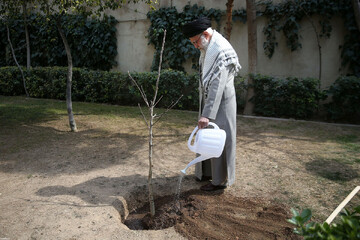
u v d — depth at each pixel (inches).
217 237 92.2
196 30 109.7
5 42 423.8
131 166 150.6
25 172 140.7
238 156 166.6
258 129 228.2
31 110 280.2
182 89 305.1
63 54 393.1
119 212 110.2
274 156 165.5
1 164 150.2
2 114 259.3
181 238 91.9
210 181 134.2
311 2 274.8
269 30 296.0
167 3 342.3
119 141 191.9
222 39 111.8
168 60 345.1
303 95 261.1
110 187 125.5
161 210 111.0
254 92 283.1
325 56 285.0
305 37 289.9
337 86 250.5
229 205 112.8
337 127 234.2
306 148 179.0
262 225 98.7
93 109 296.2
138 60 366.0
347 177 135.6
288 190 124.5
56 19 195.5
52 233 91.3
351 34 271.0
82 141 190.5
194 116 271.3
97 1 187.6
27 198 113.8
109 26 364.8
